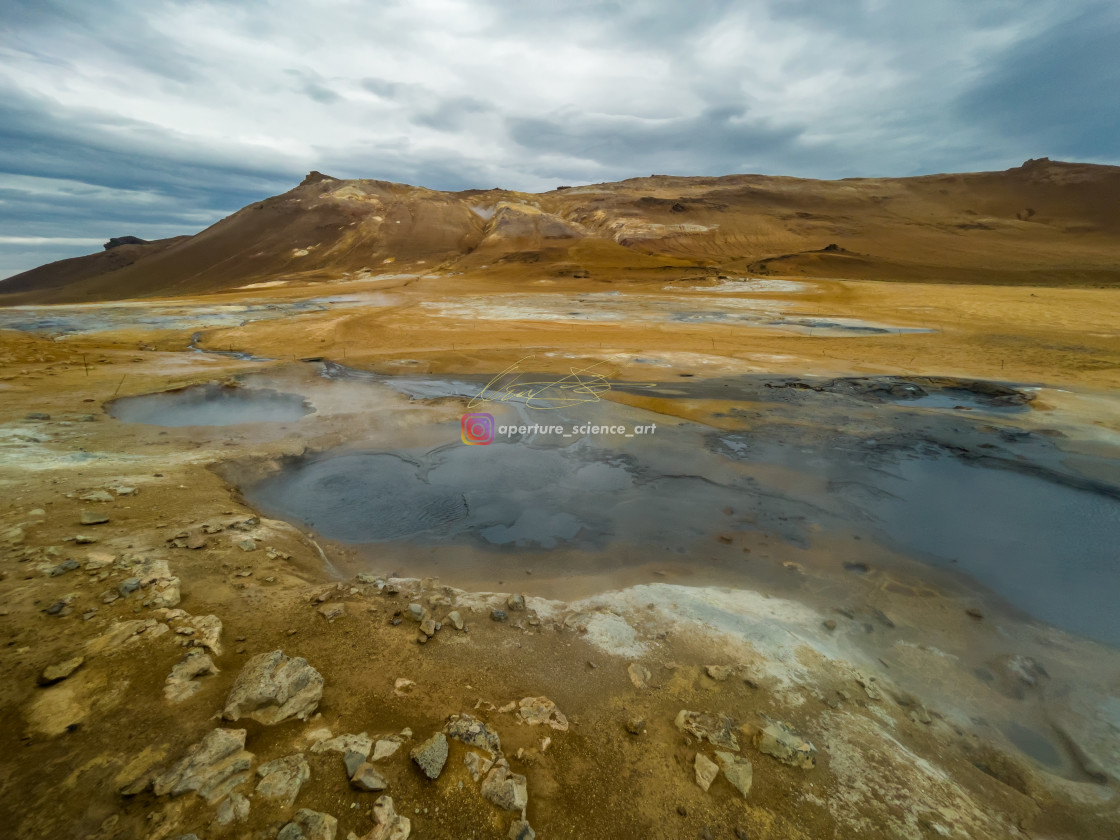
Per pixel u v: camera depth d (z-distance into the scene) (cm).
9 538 423
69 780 221
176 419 947
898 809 247
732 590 464
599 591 460
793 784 255
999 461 807
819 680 338
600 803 239
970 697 343
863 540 579
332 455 795
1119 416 1023
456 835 216
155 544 444
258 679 278
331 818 213
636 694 314
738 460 810
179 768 227
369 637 350
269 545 483
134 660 296
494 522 605
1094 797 269
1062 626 435
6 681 272
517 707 295
